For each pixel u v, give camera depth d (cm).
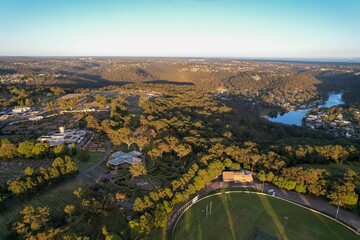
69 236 7488
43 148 14000
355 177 11881
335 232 9381
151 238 8688
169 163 14025
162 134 16862
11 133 18038
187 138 16025
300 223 9812
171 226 9369
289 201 11181
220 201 11088
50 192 10831
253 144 15738
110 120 18962
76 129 19012
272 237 9038
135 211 9581
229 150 14400
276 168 12938
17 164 13362
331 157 15075
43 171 11025
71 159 13138
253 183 12569
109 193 10562
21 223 7900
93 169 13175
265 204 10956
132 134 17588
